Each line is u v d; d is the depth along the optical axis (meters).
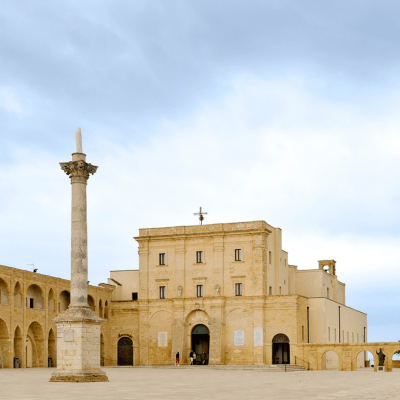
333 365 102.00
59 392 37.88
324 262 122.69
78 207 52.53
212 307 98.81
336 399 33.06
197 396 35.44
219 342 96.88
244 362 96.38
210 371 80.81
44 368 79.69
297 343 93.44
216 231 100.94
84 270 52.22
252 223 99.31
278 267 103.38
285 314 95.19
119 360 104.31
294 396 35.59
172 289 102.88
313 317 100.12
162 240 104.56
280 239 105.19
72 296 52.06
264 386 45.84
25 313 82.75
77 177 52.88
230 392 39.03
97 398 33.22
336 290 121.38
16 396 34.53
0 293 79.19
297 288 113.50
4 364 78.62
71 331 50.56
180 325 100.31
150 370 82.19
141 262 105.31
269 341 95.56
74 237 52.38
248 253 98.94
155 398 33.53
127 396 34.97
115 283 110.06
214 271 100.50
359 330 124.31
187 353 99.94
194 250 102.44
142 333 102.94
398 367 107.06
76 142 53.50
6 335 78.75
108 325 103.88
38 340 86.62
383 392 38.84
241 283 98.75
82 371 49.91
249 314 97.12
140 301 103.88
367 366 123.88
